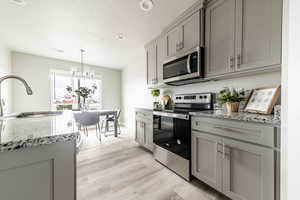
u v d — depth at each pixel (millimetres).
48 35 2494
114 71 5141
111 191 1471
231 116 1172
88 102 4062
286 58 707
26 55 3492
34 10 1770
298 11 645
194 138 1549
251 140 1054
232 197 1177
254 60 1228
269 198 956
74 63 4258
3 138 522
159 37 2418
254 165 1048
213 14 1561
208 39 1613
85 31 2348
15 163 514
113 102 5109
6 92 2996
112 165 2057
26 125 776
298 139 644
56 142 592
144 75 3820
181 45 1898
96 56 3764
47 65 3799
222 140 1254
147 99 3738
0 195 498
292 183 670
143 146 2754
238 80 1650
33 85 3592
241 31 1309
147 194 1418
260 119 991
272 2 1109
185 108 2260
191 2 1649
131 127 4574
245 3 1283
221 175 1264
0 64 2746
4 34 2453
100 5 1686
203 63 1672
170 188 1507
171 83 2312
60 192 601
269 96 1309
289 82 684
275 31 1096
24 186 532
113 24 2129
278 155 921
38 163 556
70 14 1865
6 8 1727
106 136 3668
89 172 1854
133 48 3162
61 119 1002
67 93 4176
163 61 2262
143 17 1951
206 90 2051
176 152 1788
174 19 1997
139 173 1824
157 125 2195
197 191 1451
